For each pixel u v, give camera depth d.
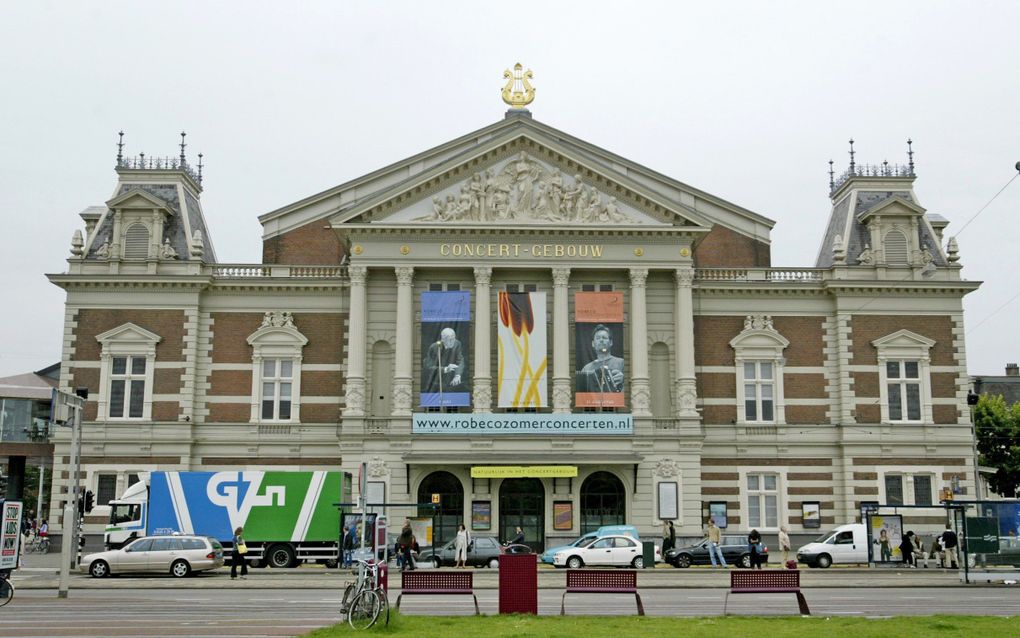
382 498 56.12
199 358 60.94
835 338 62.41
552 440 56.66
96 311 60.53
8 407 87.88
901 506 49.09
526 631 22.12
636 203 59.56
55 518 59.03
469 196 59.16
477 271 58.78
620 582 27.14
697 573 47.03
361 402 57.34
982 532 44.12
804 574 47.53
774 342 62.19
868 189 65.69
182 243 62.62
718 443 61.00
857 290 62.16
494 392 58.84
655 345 60.31
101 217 62.69
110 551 45.66
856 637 21.48
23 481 87.69
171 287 60.62
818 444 61.41
